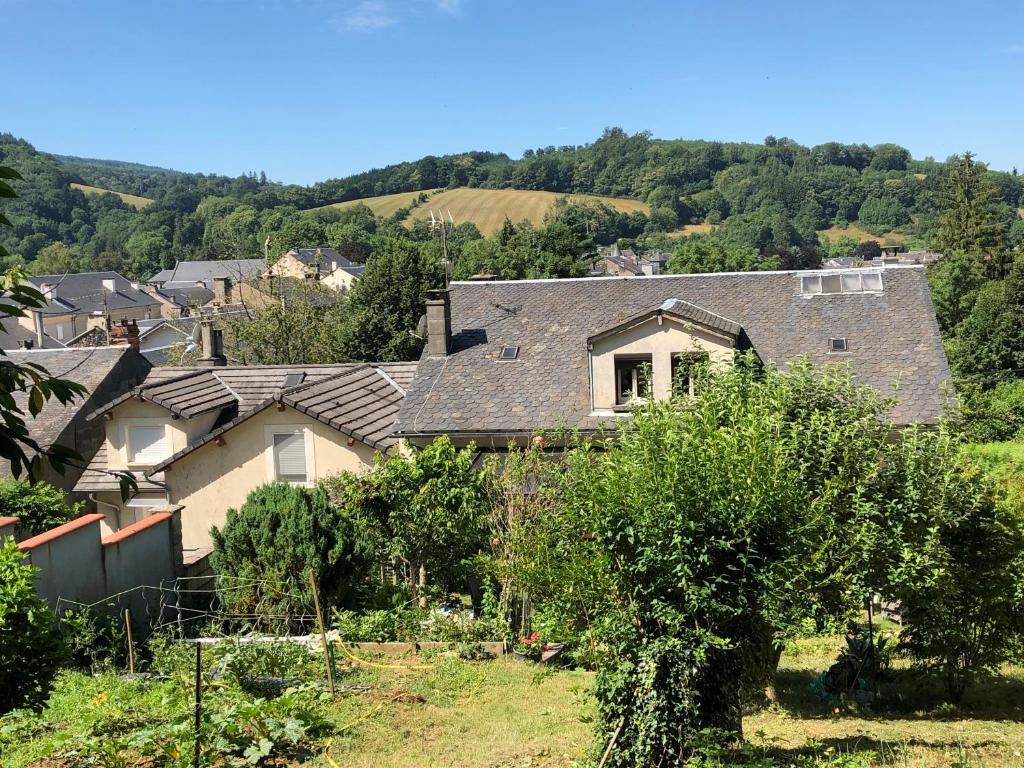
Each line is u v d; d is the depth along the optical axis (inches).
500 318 1029.2
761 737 354.9
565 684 486.6
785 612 327.6
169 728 324.8
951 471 447.5
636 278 1061.1
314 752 359.6
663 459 323.0
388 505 661.3
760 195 7578.7
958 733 430.0
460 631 562.6
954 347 2183.8
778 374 478.0
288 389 909.2
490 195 7696.9
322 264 4333.2
